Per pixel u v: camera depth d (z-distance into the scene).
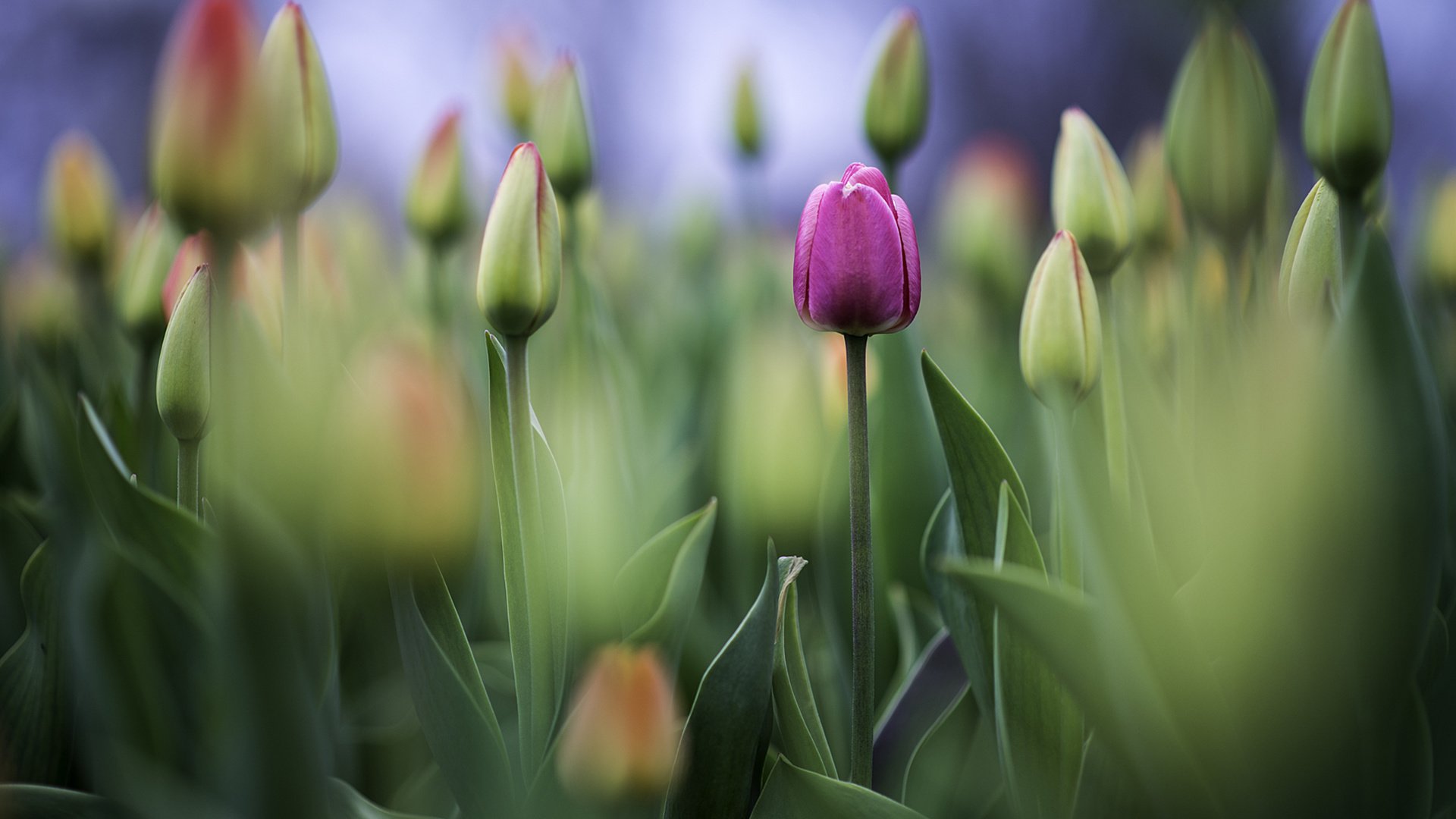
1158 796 0.72
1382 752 0.74
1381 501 0.71
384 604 0.88
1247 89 0.82
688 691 0.92
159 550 0.78
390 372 0.74
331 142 0.82
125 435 0.94
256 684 0.67
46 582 0.82
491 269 0.75
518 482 0.77
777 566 0.79
